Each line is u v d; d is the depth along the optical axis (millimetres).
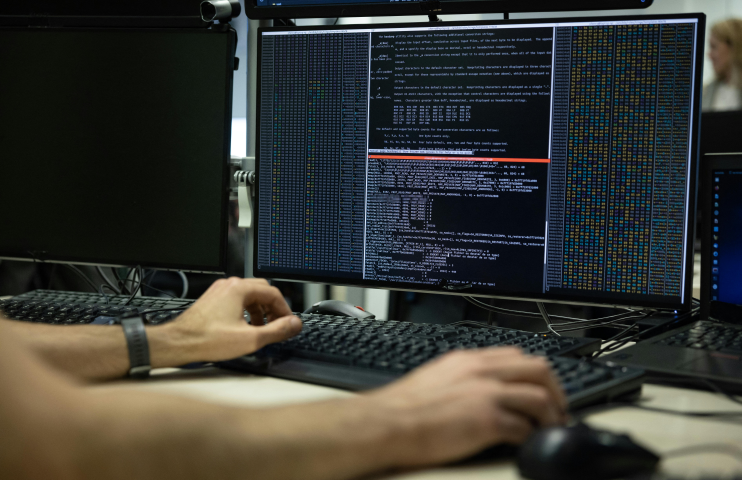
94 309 1072
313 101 1128
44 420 369
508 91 1013
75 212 1266
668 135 935
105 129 1247
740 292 938
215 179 1192
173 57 1208
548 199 997
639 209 951
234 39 1183
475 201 1036
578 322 1163
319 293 1661
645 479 443
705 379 713
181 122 1209
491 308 1234
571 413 611
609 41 958
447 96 1046
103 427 381
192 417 405
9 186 1297
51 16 1306
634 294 959
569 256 990
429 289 1068
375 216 1097
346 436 442
